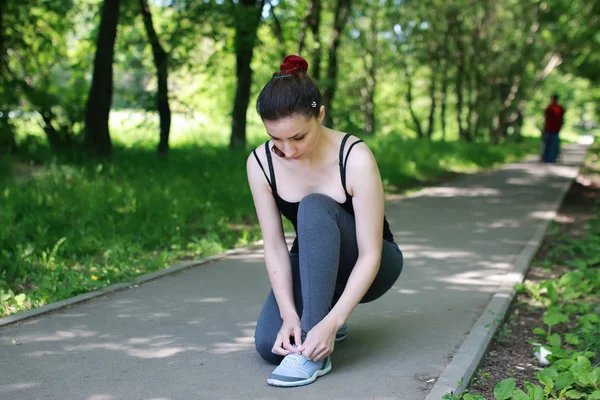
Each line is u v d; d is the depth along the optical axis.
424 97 36.53
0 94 11.70
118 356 3.43
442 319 4.20
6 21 12.50
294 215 3.29
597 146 30.11
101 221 6.80
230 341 3.70
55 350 3.51
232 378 3.15
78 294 4.66
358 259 3.16
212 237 6.58
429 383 3.13
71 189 7.75
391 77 32.28
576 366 3.16
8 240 5.82
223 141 20.75
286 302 3.16
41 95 11.95
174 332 3.85
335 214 3.10
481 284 5.14
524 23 27.50
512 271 5.57
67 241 5.97
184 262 5.80
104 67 11.34
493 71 29.22
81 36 15.17
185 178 9.68
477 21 27.73
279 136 2.88
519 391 2.87
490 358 3.69
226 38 13.82
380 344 3.69
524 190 12.05
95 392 2.97
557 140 20.30
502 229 7.76
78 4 13.76
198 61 14.38
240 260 5.91
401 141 19.34
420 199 10.63
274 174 3.19
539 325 4.37
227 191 8.77
